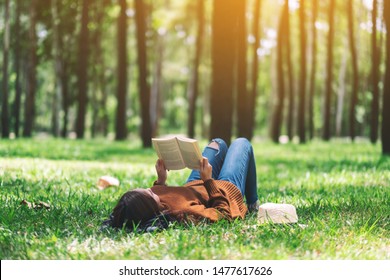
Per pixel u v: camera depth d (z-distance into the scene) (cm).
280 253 497
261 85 6456
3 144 1977
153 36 4356
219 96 1630
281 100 3394
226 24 1611
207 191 586
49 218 628
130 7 4262
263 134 7531
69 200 758
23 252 502
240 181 627
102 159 1577
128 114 6138
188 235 530
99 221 632
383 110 1844
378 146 2791
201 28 3491
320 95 6556
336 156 1917
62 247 517
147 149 2128
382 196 870
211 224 565
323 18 4378
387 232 611
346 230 604
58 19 3566
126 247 512
